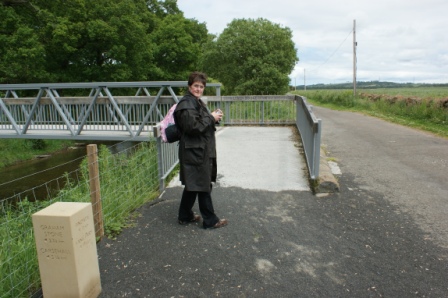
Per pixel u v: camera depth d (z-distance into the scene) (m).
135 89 27.98
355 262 3.30
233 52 33.56
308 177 5.86
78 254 2.55
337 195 5.11
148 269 3.20
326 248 3.57
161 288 2.92
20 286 3.01
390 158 7.61
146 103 9.27
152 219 4.30
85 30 23.20
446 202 4.84
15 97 11.45
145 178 5.67
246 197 5.01
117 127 9.75
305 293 2.84
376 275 3.08
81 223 2.59
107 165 6.42
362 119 16.56
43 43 23.17
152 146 7.17
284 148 8.05
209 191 3.77
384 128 12.74
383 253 3.46
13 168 15.23
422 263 3.27
